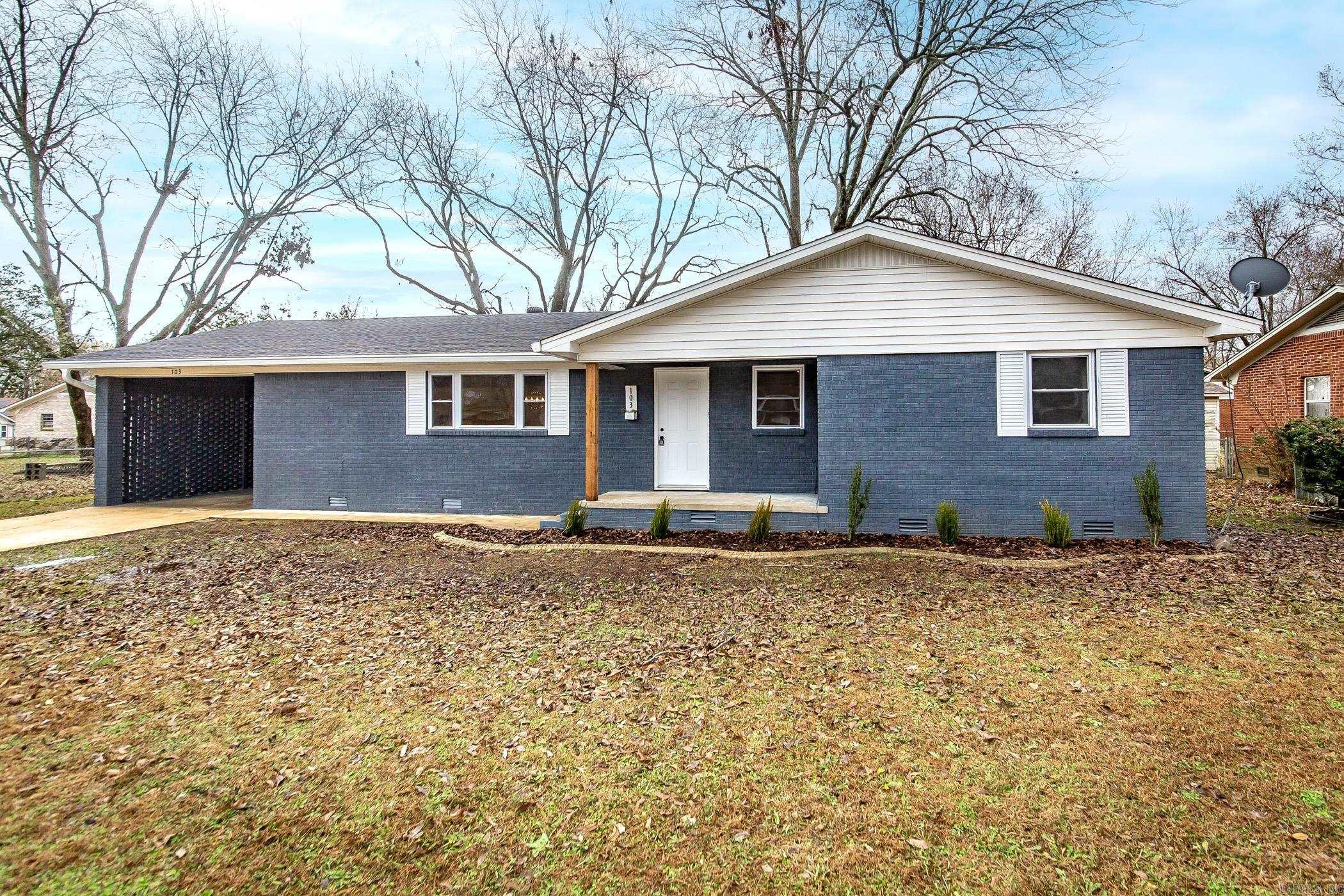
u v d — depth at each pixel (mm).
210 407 15906
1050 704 4051
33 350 21375
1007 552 8430
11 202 22125
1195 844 2727
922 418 9523
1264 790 3094
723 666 4734
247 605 6391
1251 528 10570
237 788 3201
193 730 3809
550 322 14375
